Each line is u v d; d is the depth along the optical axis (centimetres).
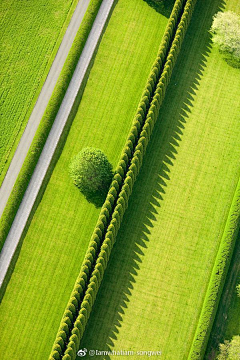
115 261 7762
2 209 8044
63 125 8450
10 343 7394
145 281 7650
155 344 7381
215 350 7388
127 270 7706
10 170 8250
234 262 7788
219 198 8056
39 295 7594
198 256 7762
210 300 7419
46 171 8194
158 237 7856
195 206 8012
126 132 8419
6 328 7456
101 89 8669
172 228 7900
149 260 7750
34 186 8131
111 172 8012
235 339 7244
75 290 7281
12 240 7862
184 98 8619
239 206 7856
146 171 8206
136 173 7988
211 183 8138
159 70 8475
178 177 8169
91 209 8006
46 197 8075
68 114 8506
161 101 8419
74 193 8094
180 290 7606
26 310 7525
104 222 7650
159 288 7619
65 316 7162
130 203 8044
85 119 8494
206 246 7812
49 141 8369
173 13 8675
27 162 8206
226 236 7731
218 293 7469
